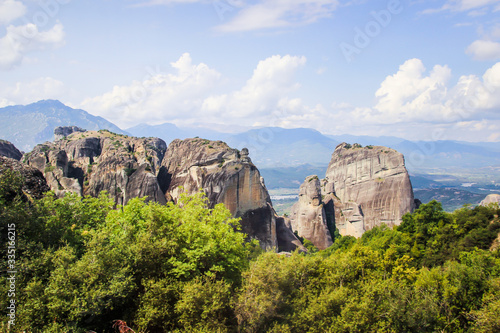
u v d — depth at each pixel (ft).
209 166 410.93
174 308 103.81
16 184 115.34
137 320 98.07
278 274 123.03
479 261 168.86
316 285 137.18
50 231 110.01
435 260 232.94
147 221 122.21
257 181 419.33
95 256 94.99
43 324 86.33
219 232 129.80
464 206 288.30
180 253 117.29
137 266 108.17
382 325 123.34
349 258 153.48
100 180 412.16
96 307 88.89
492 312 129.39
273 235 421.18
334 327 118.42
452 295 150.71
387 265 170.40
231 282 122.72
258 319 110.01
